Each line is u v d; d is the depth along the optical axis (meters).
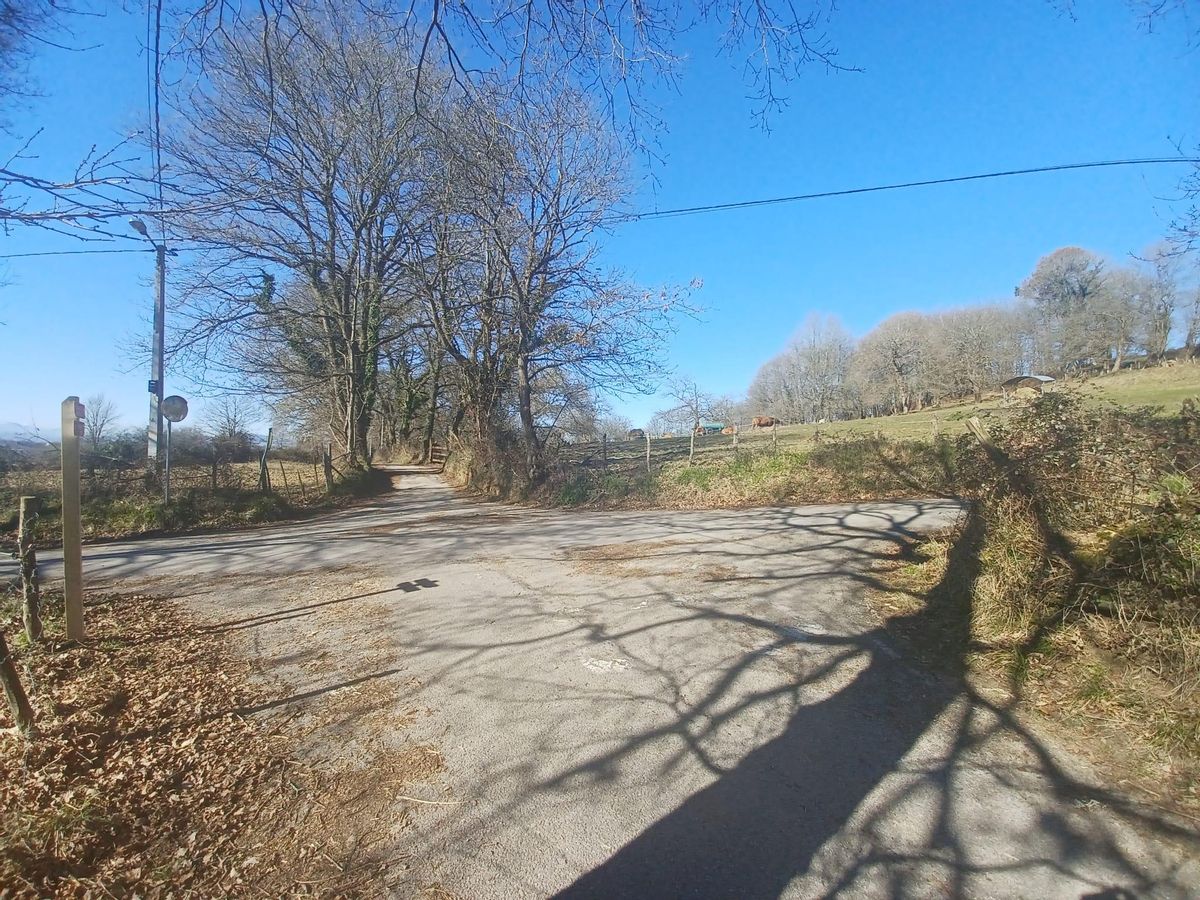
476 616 5.89
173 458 18.39
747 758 3.38
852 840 2.72
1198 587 3.88
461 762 3.41
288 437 37.72
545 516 13.77
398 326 29.58
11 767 3.40
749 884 2.49
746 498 13.68
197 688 4.47
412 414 40.44
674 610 5.81
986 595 5.01
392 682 4.47
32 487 14.08
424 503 18.53
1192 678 3.50
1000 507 5.38
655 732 3.66
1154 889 2.42
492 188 7.21
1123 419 7.89
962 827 2.79
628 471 16.16
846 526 9.48
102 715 4.02
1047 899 2.38
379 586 7.30
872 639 4.96
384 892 2.51
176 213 3.87
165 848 2.81
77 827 2.85
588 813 2.95
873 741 3.52
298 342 25.84
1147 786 3.02
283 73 5.02
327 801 3.11
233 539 11.87
